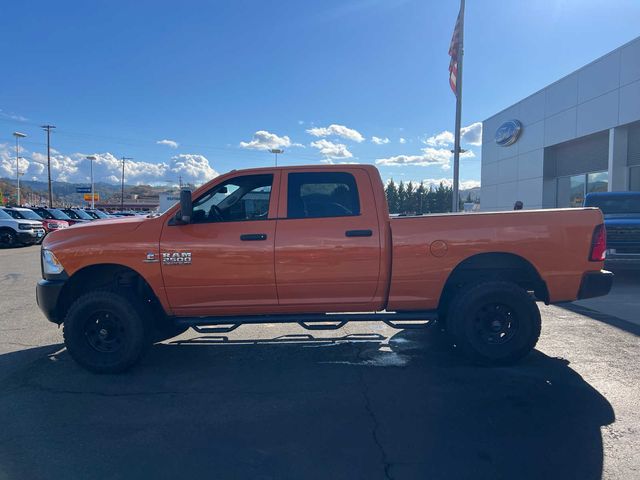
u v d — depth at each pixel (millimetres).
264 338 6113
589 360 5047
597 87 18406
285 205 4898
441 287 4879
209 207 4996
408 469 3020
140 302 4926
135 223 4895
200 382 4594
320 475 2967
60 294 4852
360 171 4957
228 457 3193
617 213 11125
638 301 8102
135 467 3076
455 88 16016
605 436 3418
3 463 3131
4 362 5199
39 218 23688
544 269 4836
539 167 22578
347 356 5355
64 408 4008
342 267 4801
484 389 4312
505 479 2896
